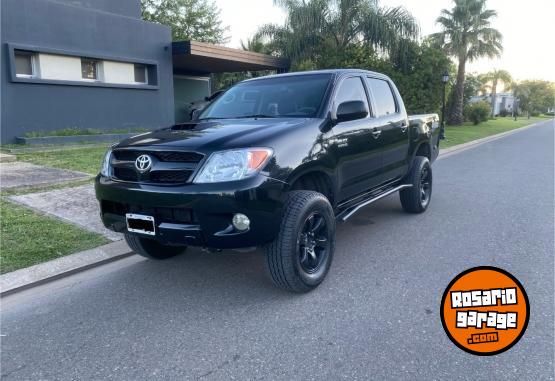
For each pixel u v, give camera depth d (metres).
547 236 5.24
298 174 3.51
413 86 21.66
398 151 5.40
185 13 30.41
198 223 3.18
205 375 2.64
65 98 13.42
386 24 20.73
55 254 4.48
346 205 4.54
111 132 14.59
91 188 7.17
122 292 3.83
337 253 4.70
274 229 3.32
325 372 2.64
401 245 4.95
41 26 12.58
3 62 11.77
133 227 3.51
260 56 19.95
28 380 2.64
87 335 3.13
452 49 31.67
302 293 3.72
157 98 16.55
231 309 3.47
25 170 8.55
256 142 3.31
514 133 30.61
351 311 3.39
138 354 2.88
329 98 4.26
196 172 3.19
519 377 2.58
